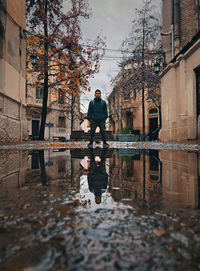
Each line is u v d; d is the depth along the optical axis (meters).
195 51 8.47
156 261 0.42
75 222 0.64
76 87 14.24
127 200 0.91
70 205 0.83
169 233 0.56
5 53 8.08
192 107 8.81
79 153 4.21
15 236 0.54
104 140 7.46
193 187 1.19
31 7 13.17
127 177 1.57
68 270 0.39
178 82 10.31
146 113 25.81
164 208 0.79
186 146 6.39
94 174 1.69
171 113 10.98
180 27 12.08
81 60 14.03
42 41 13.43
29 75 22.23
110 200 0.91
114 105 29.81
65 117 30.72
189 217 0.69
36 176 1.59
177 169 1.96
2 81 7.86
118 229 0.59
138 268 0.40
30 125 26.56
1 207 0.80
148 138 19.92
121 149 5.57
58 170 1.94
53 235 0.55
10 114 8.72
